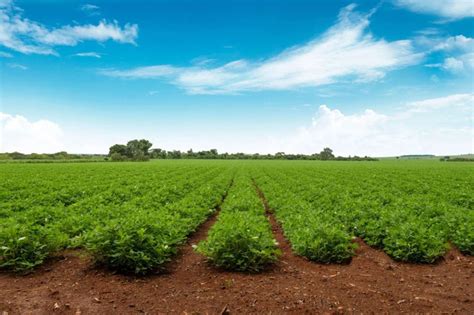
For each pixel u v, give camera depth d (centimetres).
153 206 1761
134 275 891
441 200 2023
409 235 1061
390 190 2548
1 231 926
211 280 862
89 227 1237
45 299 744
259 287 813
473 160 14675
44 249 970
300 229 1159
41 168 5831
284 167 7456
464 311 714
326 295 772
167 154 18300
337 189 2530
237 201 1781
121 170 5662
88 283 835
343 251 1023
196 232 1460
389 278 896
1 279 856
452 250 1151
